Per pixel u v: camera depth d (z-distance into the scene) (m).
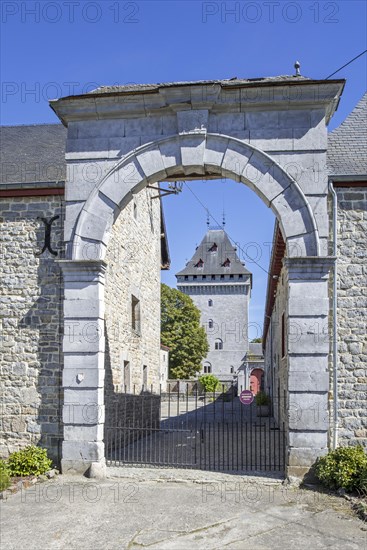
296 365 8.76
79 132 9.72
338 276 9.20
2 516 7.05
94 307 9.30
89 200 9.52
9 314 9.91
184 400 35.78
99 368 9.23
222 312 58.00
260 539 6.26
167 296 47.03
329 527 6.63
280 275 15.38
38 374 9.71
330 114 9.83
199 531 6.51
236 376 50.97
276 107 9.27
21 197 10.11
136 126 9.62
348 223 9.30
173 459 10.84
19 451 9.17
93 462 9.01
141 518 6.96
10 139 12.87
